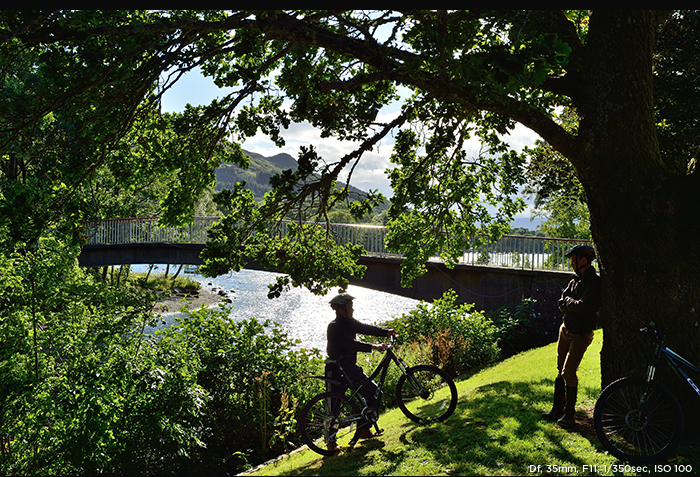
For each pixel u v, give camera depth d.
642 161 5.06
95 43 5.49
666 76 10.22
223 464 8.41
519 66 3.60
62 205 6.13
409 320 13.61
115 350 8.40
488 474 4.27
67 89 5.62
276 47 7.39
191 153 7.85
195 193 8.18
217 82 7.59
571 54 5.50
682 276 4.76
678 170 10.08
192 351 9.66
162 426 7.89
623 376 4.99
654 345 4.77
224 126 7.52
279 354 10.55
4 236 7.45
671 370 4.77
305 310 34.91
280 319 30.95
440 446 5.09
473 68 4.37
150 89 6.49
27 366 7.83
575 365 5.08
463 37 4.79
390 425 6.44
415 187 8.45
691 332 4.75
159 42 5.73
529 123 5.30
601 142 5.15
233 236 7.30
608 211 5.12
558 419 5.37
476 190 9.92
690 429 4.59
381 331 6.02
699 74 9.97
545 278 15.88
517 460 4.48
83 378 7.70
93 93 5.91
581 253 5.14
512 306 16.50
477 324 13.18
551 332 15.62
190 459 8.28
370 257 20.08
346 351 5.88
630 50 5.10
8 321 7.75
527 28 5.31
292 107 7.55
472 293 17.70
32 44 5.01
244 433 9.26
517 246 16.67
